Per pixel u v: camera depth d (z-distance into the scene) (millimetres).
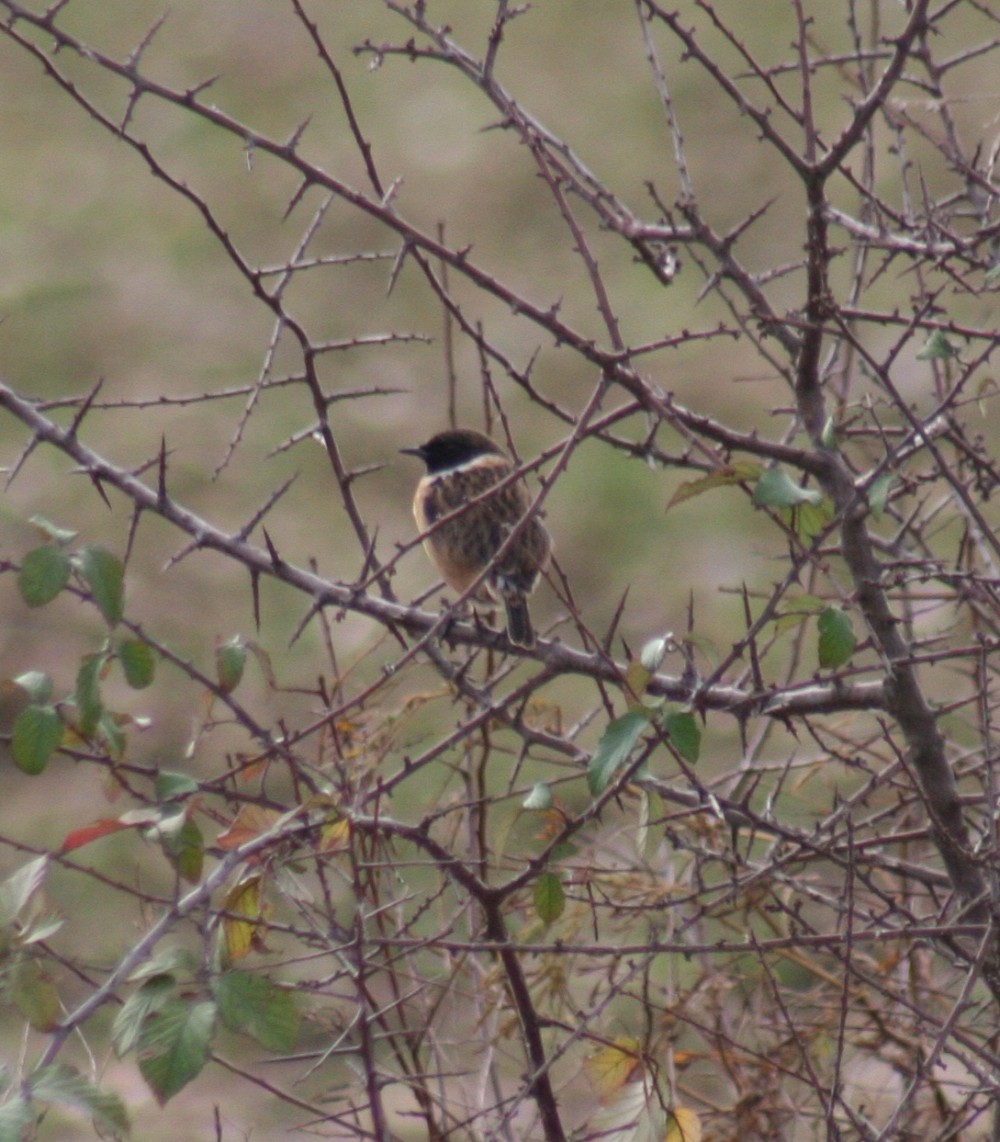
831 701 8008
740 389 23734
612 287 26609
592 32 33562
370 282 27359
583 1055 9727
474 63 7984
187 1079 5996
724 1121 8922
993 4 28531
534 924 8320
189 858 6992
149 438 23688
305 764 7469
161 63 33812
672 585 20516
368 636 14016
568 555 21219
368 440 23609
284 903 10531
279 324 7855
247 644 7629
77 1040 13508
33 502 22438
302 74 33375
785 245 26672
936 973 10047
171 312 26922
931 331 8461
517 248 27891
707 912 8305
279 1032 6141
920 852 9883
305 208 29469
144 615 20047
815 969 8891
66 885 15312
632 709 6941
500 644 8906
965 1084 8242
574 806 15000
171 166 30953
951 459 11039
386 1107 12266
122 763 7215
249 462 23125
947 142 9453
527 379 7977
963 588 8531
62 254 28547
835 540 11336
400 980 10016
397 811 15008
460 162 30297
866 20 28062
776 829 7801
